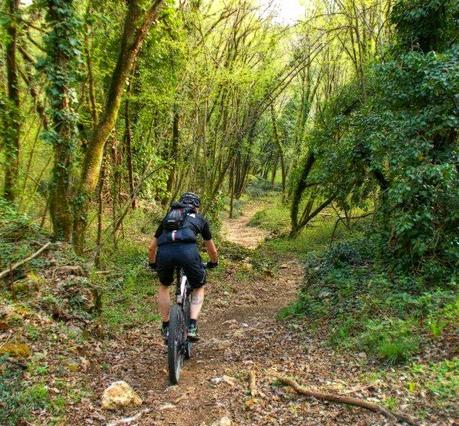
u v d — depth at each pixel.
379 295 6.80
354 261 9.19
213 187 14.38
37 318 5.66
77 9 8.18
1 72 10.55
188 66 11.12
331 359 5.21
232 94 12.82
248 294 9.99
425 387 4.13
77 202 7.32
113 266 9.65
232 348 6.09
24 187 10.11
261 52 13.08
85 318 6.34
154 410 4.19
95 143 7.39
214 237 14.75
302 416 3.87
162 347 6.18
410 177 6.93
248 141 24.45
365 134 9.62
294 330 6.61
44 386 4.34
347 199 14.68
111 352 5.81
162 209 15.65
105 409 4.21
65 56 7.31
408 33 9.20
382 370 4.68
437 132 7.55
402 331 5.27
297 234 18.05
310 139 16.62
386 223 8.82
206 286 10.36
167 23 10.59
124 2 9.23
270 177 49.84
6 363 4.58
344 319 6.36
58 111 7.35
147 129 13.69
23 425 3.77
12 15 8.03
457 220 7.21
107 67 10.05
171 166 14.17
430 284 7.05
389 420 3.64
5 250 7.07
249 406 4.11
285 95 27.03
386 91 8.07
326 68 20.66
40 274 6.70
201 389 4.61
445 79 6.84
